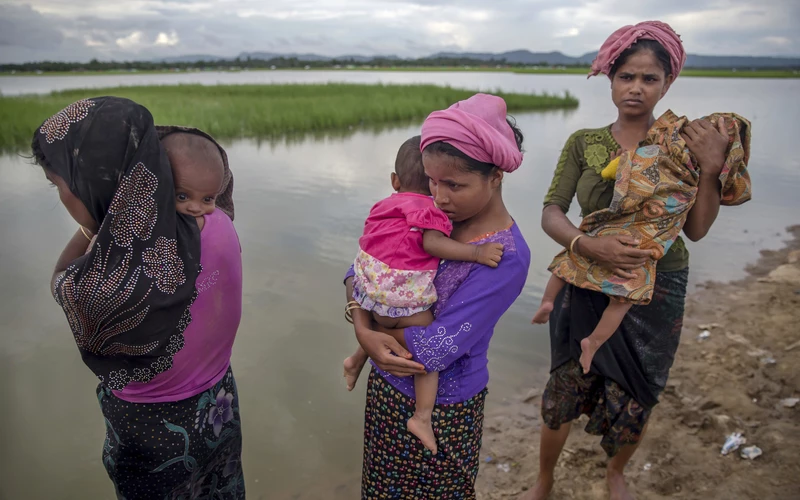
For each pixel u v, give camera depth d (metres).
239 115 18.00
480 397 1.86
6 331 4.38
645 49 2.23
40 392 3.67
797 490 2.69
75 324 1.60
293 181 9.70
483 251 1.65
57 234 6.57
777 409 3.41
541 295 5.29
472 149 1.57
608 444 2.54
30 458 3.11
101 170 1.49
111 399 1.75
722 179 2.13
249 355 4.15
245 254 5.99
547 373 4.10
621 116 2.39
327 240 6.47
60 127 1.52
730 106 27.25
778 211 8.50
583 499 2.83
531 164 11.58
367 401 1.97
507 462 3.18
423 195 1.80
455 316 1.67
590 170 2.41
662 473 2.95
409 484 1.91
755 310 4.95
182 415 1.76
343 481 3.07
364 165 11.46
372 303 1.75
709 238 7.25
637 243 2.15
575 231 2.31
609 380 2.43
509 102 28.41
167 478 1.81
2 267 5.57
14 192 8.55
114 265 1.53
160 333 1.62
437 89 31.81
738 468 2.93
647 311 2.33
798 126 19.17
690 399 3.59
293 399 3.71
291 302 4.95
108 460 1.82
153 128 1.57
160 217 1.56
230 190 1.99
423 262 1.72
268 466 3.16
